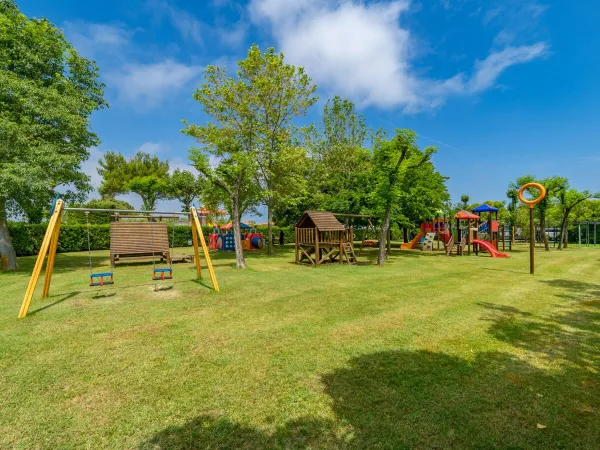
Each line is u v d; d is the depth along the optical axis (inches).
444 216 952.9
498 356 158.7
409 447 95.5
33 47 515.8
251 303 269.3
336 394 124.8
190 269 500.4
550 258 647.1
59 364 153.2
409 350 166.9
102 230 953.5
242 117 687.7
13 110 478.3
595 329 198.1
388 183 540.1
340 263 563.5
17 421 109.7
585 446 95.3
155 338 187.3
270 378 138.2
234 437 100.7
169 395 125.3
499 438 99.0
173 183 1339.8
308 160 853.2
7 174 413.4
